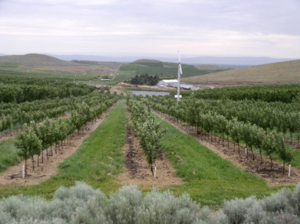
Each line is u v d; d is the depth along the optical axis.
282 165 18.48
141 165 18.75
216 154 21.36
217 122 25.17
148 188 13.73
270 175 16.42
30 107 41.81
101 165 17.73
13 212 8.07
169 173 16.95
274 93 64.56
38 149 16.88
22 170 16.00
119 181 15.15
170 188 13.87
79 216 7.09
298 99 52.19
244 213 8.32
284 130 25.09
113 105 72.94
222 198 12.41
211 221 7.91
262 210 8.34
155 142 16.89
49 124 21.84
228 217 8.18
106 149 22.36
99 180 15.16
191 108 31.09
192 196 12.55
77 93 88.31
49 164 18.56
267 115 28.20
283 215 7.84
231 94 71.94
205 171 16.84
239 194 12.91
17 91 59.53
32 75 172.00
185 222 7.35
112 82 176.75
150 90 146.12
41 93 71.69
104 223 6.86
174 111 39.34
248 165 18.58
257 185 14.52
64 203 8.85
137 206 7.79
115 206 7.80
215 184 14.61
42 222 6.95
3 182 14.84
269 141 16.95
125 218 7.29
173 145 23.56
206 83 166.00
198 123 30.33
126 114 51.50
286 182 15.14
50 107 48.12
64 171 16.67
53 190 13.45
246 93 68.94
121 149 23.28
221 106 41.16
